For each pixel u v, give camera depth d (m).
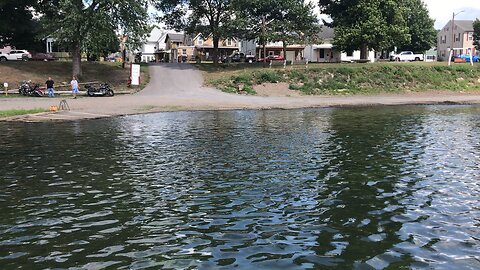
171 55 98.81
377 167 12.87
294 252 6.97
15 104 31.00
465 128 21.48
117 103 32.72
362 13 54.16
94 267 6.43
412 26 82.88
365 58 57.03
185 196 9.97
